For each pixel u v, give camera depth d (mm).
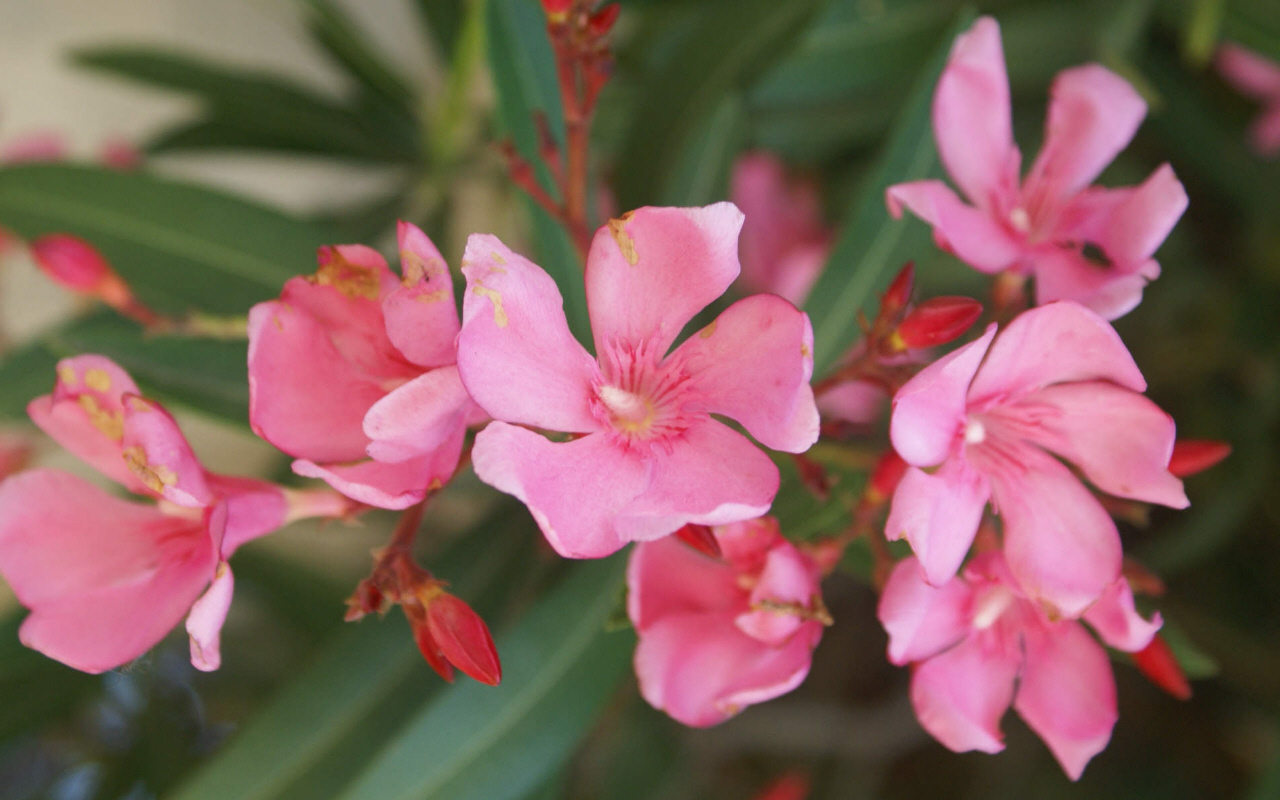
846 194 526
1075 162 392
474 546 433
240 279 433
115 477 365
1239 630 510
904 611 355
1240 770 536
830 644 584
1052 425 365
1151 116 502
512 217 553
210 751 523
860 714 543
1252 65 478
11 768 539
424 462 348
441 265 344
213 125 511
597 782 501
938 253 465
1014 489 364
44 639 362
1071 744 363
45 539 365
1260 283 496
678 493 349
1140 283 370
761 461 350
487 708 391
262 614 563
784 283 512
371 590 363
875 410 450
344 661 414
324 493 370
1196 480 501
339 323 359
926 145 418
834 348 418
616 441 354
